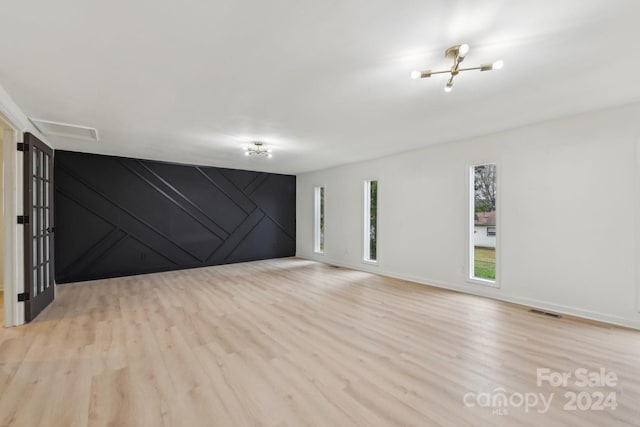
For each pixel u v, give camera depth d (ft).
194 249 21.30
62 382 6.85
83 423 5.51
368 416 5.71
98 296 13.99
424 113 10.89
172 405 6.04
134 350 8.45
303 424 5.50
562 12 5.45
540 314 11.36
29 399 6.22
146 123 11.99
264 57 7.09
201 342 8.98
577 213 11.16
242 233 23.76
